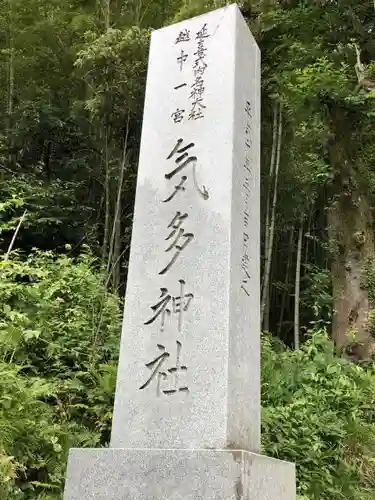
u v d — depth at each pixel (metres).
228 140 3.22
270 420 4.77
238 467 2.29
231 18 3.57
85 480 2.60
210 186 3.15
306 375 5.68
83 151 10.74
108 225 9.19
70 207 9.25
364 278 8.45
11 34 10.57
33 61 10.65
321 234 11.66
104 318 5.33
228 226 3.00
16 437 3.55
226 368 2.69
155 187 3.32
